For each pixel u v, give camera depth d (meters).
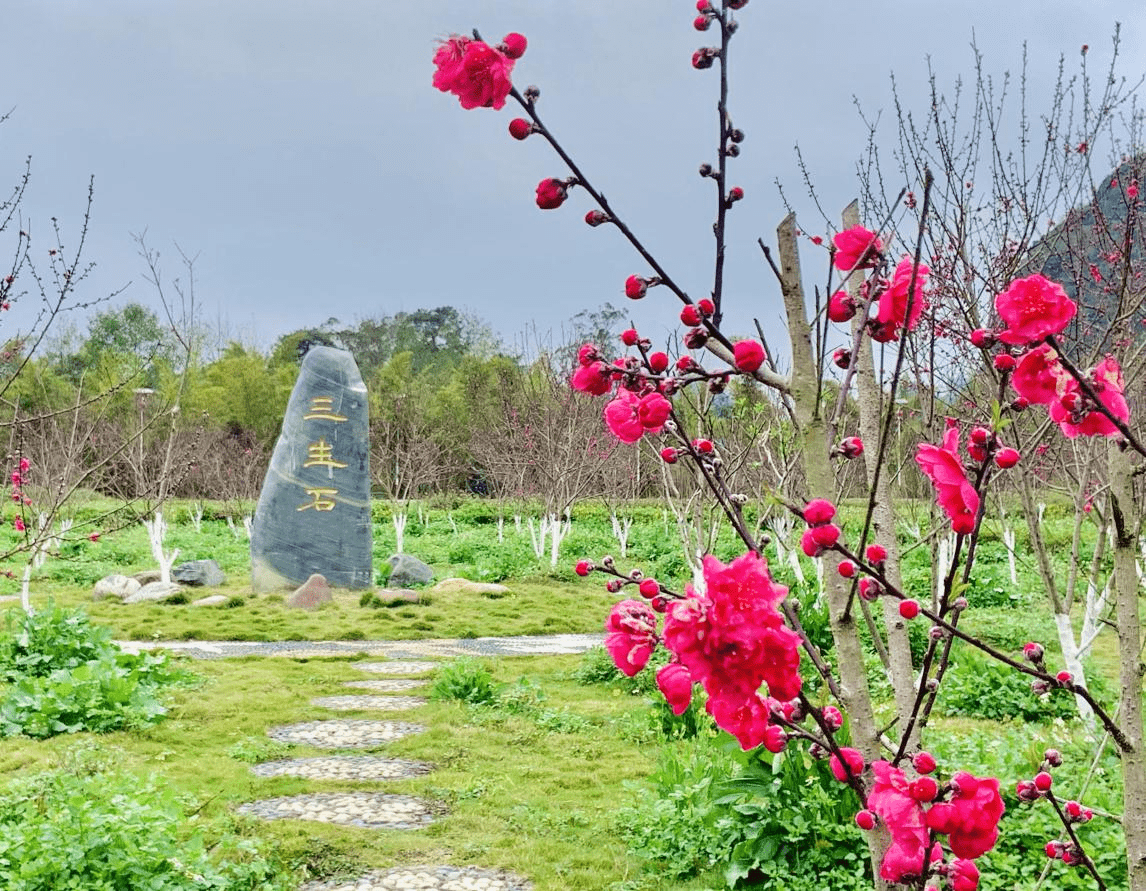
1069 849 2.09
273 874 4.76
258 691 8.73
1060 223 5.42
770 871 4.54
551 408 19.75
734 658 1.36
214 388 39.53
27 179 5.31
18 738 6.93
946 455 1.53
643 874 4.86
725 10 1.76
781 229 1.80
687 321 1.67
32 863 3.91
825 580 1.81
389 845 5.20
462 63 1.52
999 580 13.57
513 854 5.10
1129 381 3.91
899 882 1.59
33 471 17.67
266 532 15.70
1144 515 4.22
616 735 7.43
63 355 39.78
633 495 20.81
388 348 55.56
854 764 1.71
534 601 15.29
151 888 4.04
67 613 9.23
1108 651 9.67
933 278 4.92
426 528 26.34
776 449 10.51
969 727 7.19
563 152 1.65
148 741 7.06
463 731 7.55
